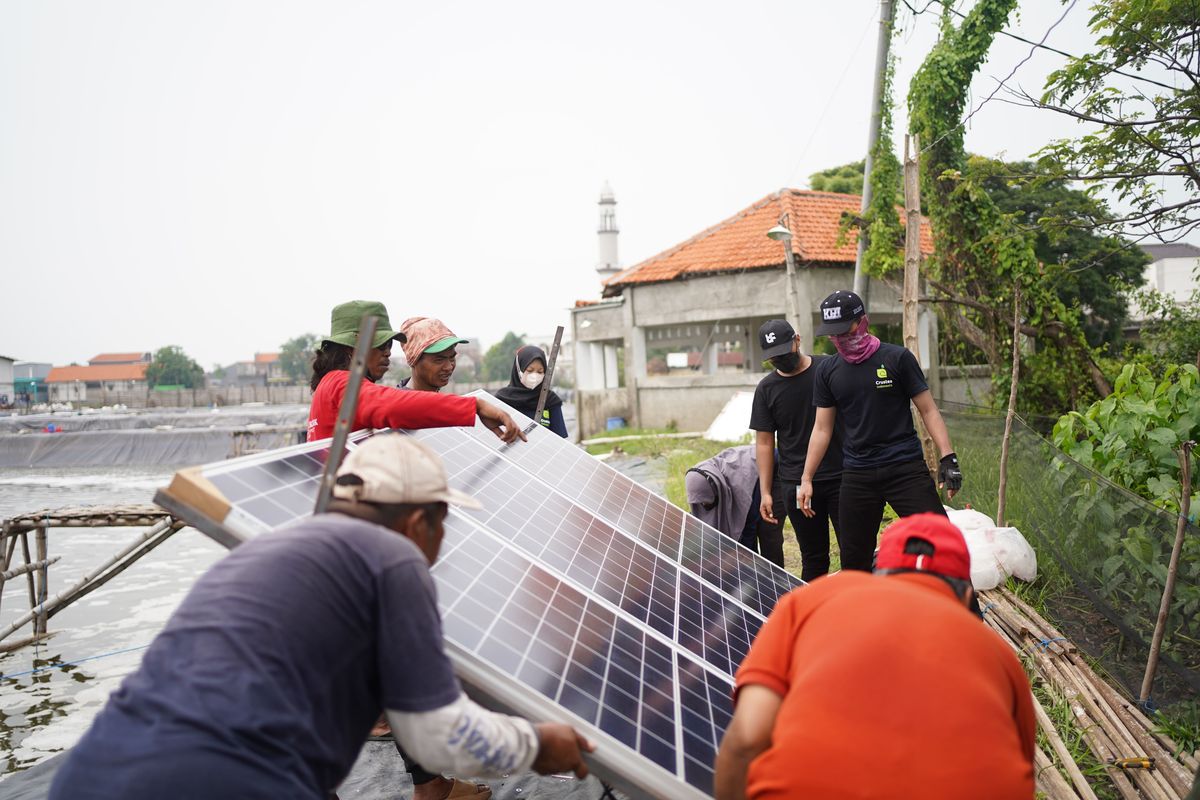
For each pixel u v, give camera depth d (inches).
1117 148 371.2
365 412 133.1
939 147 549.3
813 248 851.4
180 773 62.8
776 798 69.1
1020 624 200.8
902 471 190.2
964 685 69.9
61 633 358.9
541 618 94.6
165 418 1854.1
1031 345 569.3
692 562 150.7
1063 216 412.5
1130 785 140.0
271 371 5787.4
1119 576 194.4
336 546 73.4
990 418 307.9
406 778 170.4
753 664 78.9
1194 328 557.6
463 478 126.9
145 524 348.5
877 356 189.8
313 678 69.1
